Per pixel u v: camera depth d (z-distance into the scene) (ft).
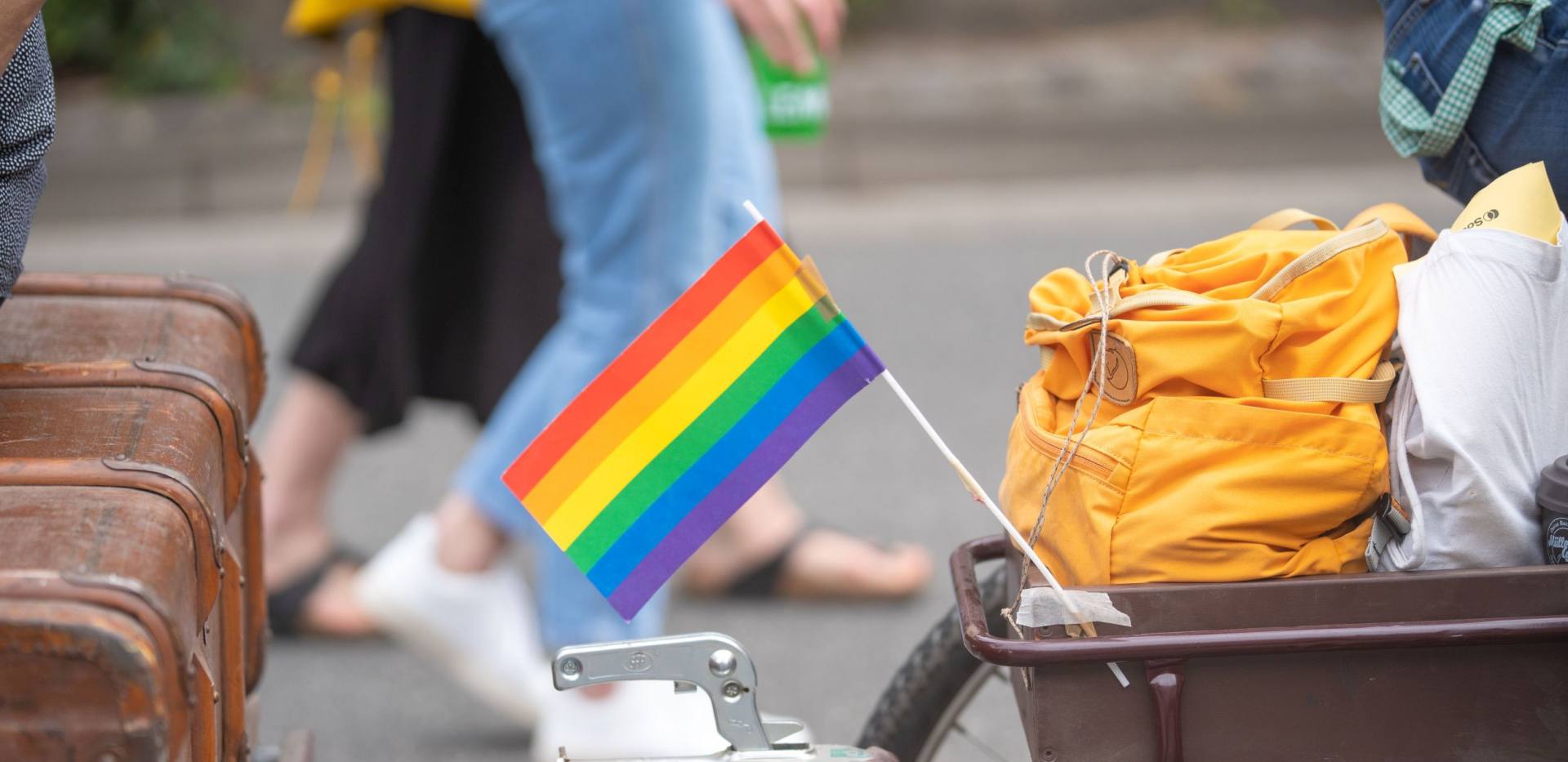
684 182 25.80
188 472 14.17
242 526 18.53
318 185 65.72
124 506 12.96
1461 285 14.75
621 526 15.15
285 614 33.12
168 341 17.25
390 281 31.12
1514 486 14.73
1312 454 14.39
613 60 24.93
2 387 15.69
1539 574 14.29
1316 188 64.95
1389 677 14.37
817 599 34.17
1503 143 16.81
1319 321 14.70
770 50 28.25
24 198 14.88
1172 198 64.39
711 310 15.05
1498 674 14.42
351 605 33.27
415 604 28.27
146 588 11.73
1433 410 14.56
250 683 18.88
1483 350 14.61
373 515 39.01
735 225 26.94
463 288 31.53
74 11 70.95
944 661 19.07
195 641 13.39
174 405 15.39
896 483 39.75
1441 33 16.69
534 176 30.50
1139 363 14.58
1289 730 14.42
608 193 25.79
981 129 67.62
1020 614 14.20
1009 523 14.56
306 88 69.97
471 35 30.01
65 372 15.98
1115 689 14.32
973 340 48.88
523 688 28.89
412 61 30.32
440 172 30.73
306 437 32.60
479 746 29.22
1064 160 67.77
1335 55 71.51
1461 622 14.07
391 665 32.50
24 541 12.21
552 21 24.81
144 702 11.21
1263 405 14.61
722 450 15.19
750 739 15.16
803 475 40.45
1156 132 67.92
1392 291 15.15
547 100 25.50
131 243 62.64
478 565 28.35
